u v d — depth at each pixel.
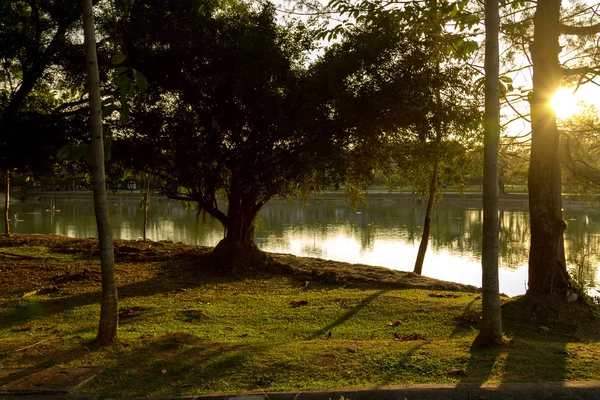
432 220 42.69
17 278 12.01
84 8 6.28
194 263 14.54
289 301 9.91
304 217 46.31
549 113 8.59
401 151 12.69
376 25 10.73
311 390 4.78
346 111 11.02
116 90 6.55
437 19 9.55
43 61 11.82
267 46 11.37
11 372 5.40
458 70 10.82
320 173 13.51
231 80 11.51
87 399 4.74
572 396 4.61
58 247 18.05
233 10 12.86
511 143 10.65
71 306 9.45
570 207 49.84
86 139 12.16
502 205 55.06
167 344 6.28
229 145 12.71
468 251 25.34
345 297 10.08
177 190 14.55
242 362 5.59
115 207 59.91
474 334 7.34
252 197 14.11
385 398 4.66
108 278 6.50
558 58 8.70
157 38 11.67
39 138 11.96
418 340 6.96
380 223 40.06
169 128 12.29
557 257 8.52
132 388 5.00
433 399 4.66
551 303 8.27
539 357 5.64
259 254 14.20
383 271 14.43
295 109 11.52
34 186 76.56
